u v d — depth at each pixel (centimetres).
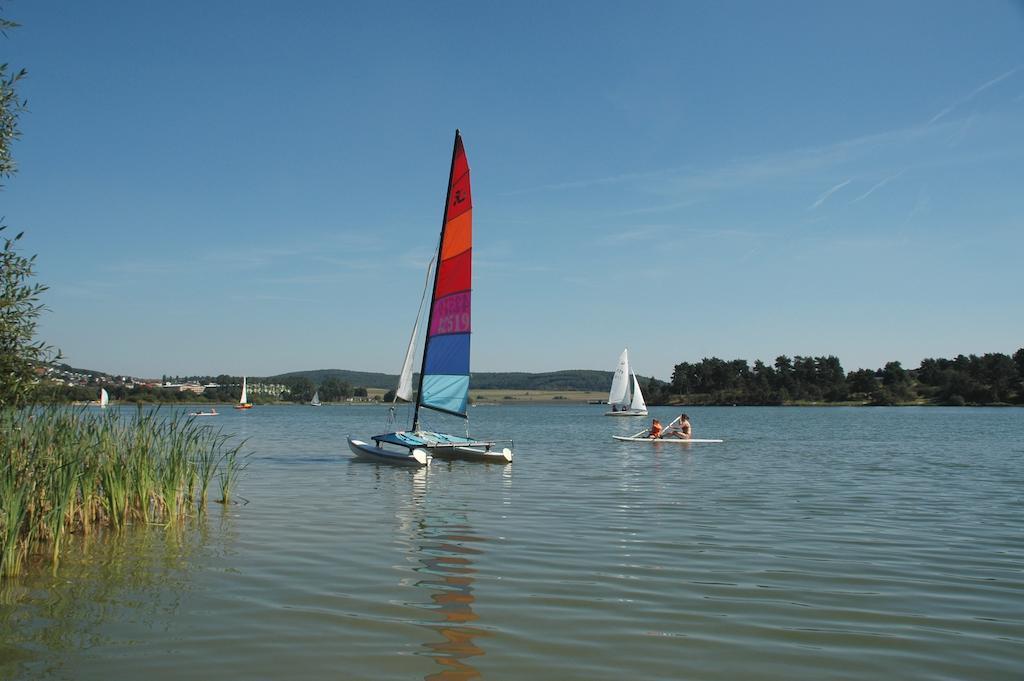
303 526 1525
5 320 1156
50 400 1323
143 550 1283
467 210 2981
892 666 759
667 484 2306
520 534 1452
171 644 816
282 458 3225
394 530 1488
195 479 1780
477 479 2444
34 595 1001
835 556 1251
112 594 1006
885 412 12812
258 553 1262
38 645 812
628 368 9862
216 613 923
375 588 1039
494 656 782
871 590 1035
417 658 775
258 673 736
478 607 951
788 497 1997
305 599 984
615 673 739
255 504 1834
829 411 13925
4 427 1205
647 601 977
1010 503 1884
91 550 1280
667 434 4803
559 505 1847
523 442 4591
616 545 1342
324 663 762
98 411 1577
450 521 1600
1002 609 949
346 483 2311
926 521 1612
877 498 1978
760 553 1274
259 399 19462
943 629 871
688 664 763
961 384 15938
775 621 898
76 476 1340
